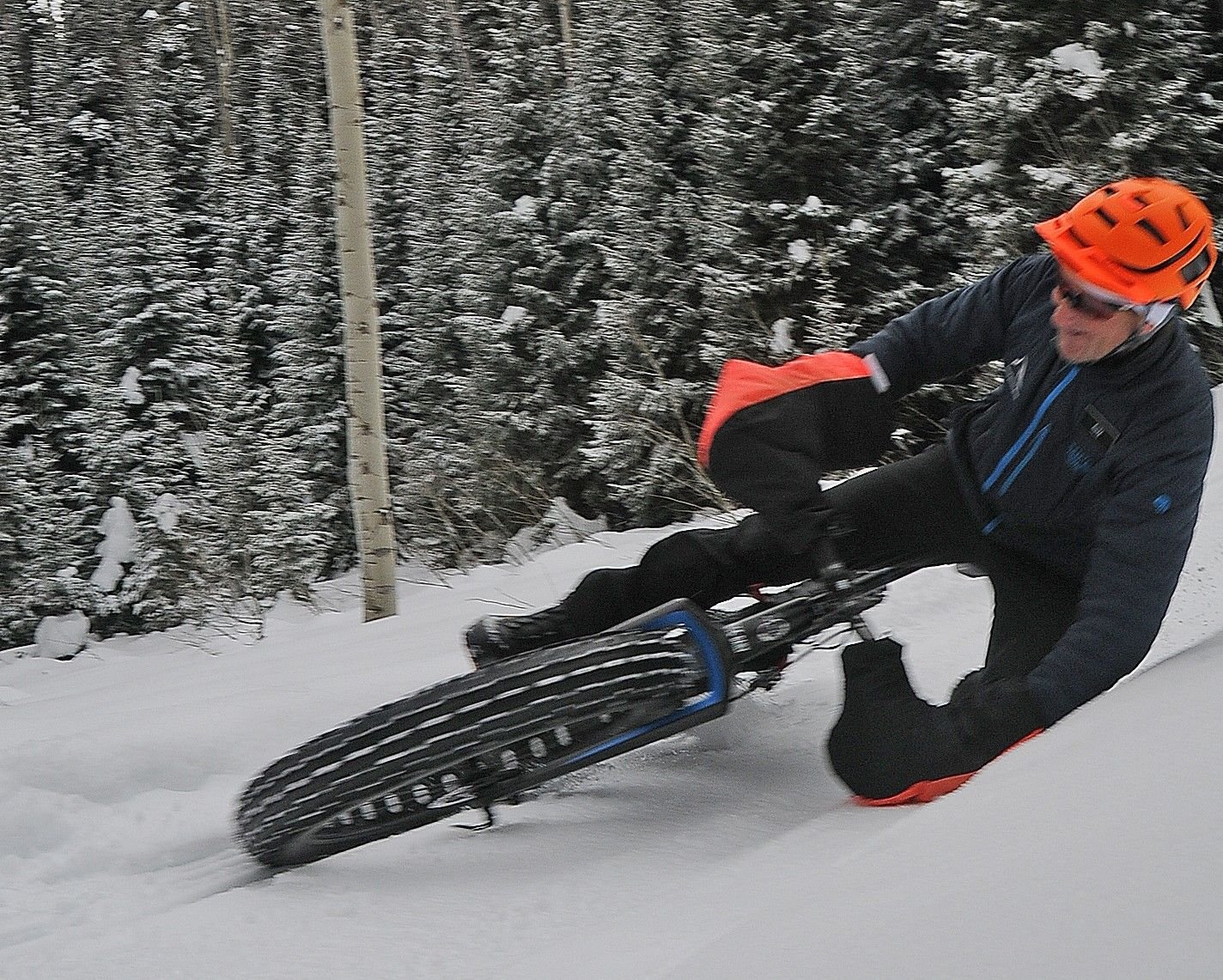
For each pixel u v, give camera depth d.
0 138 17.73
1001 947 0.95
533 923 1.84
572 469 13.78
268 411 19.11
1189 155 10.00
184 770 3.05
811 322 11.98
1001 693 1.99
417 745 2.13
